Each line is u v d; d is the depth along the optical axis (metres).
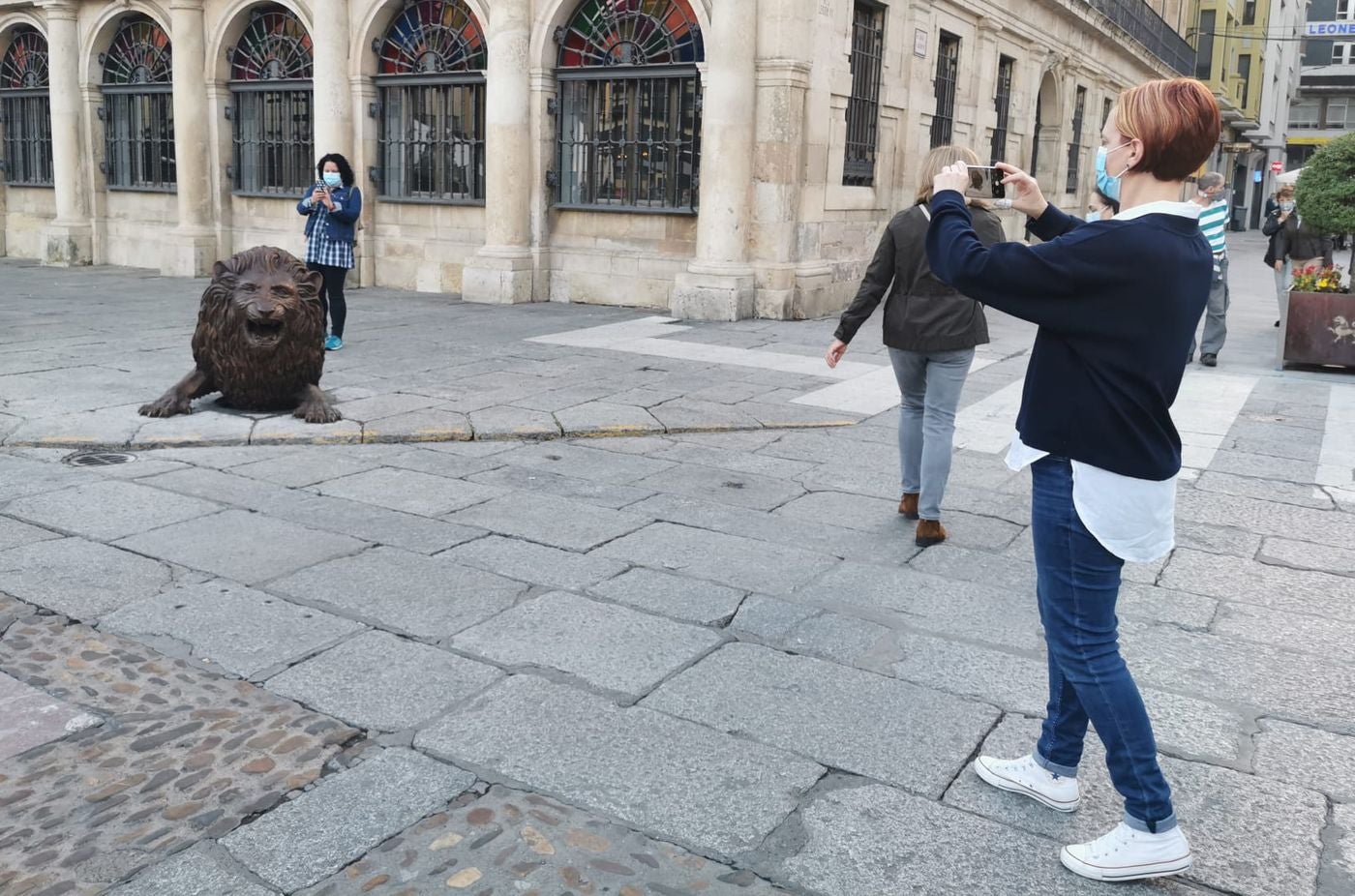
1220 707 3.48
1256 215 56.38
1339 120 67.94
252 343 6.65
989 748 3.15
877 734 3.21
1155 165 2.39
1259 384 9.43
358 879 2.47
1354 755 3.19
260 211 16.28
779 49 11.71
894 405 7.94
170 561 4.50
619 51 12.90
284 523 5.03
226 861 2.53
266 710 3.26
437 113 14.45
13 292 13.89
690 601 4.21
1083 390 2.39
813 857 2.62
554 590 4.29
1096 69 23.44
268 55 15.91
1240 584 4.62
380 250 15.25
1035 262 2.34
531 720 3.24
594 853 2.60
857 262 13.85
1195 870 2.62
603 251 13.41
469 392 7.88
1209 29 40.56
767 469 6.25
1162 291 2.32
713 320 12.05
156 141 17.34
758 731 3.21
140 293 14.05
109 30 17.47
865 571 4.61
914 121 14.91
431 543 4.81
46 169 19.33
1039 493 2.55
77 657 3.60
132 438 6.35
